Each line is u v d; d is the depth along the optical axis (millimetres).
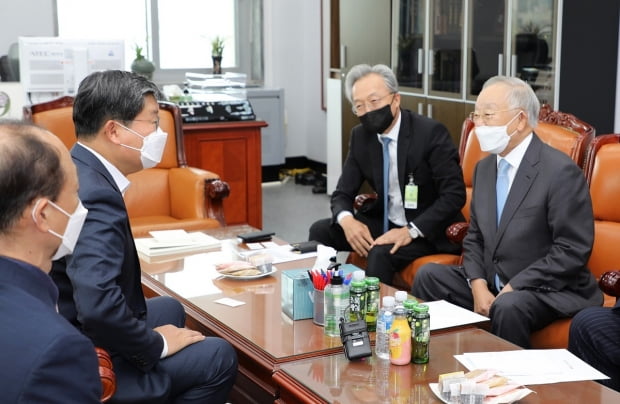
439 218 3781
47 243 1450
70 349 1318
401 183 3922
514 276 3125
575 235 3006
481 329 2596
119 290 2172
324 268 2752
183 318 2729
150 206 4730
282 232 6426
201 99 5875
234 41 8648
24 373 1275
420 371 2223
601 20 5020
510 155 3182
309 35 8648
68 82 5359
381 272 3762
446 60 6020
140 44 8219
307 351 2375
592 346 2822
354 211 4312
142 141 2447
